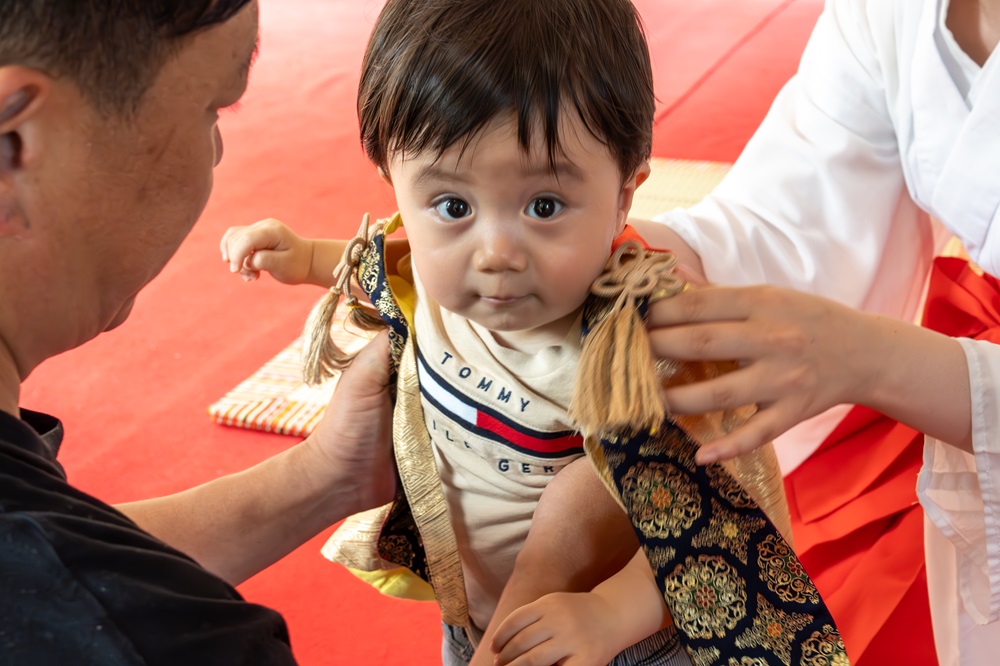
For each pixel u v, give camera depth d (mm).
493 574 974
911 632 1272
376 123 785
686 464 780
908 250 1392
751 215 1317
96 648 456
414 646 1650
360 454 975
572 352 839
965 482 1009
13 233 545
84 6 505
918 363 850
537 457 881
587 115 730
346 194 3312
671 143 3543
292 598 1751
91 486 2014
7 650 452
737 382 725
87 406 2260
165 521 934
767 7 5180
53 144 535
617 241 831
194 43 562
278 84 4379
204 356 2434
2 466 487
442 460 950
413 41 746
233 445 2113
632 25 792
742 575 793
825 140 1306
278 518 967
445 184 747
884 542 1328
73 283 584
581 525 854
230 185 3387
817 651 788
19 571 459
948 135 1162
